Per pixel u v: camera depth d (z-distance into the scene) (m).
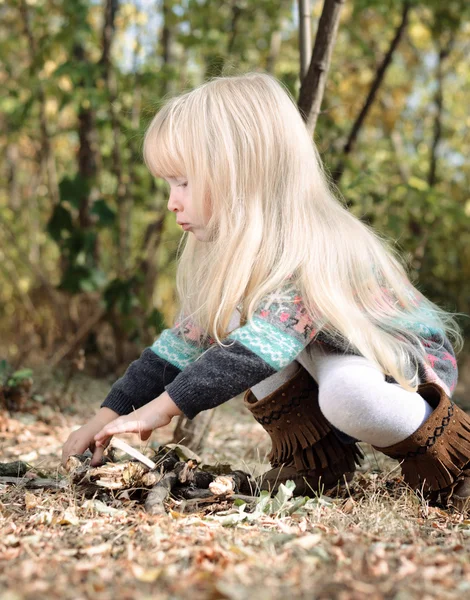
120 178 4.89
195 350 1.98
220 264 1.84
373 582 1.21
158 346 2.00
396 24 6.30
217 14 5.13
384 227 5.00
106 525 1.57
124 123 4.66
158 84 5.07
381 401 1.68
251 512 1.73
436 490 1.80
